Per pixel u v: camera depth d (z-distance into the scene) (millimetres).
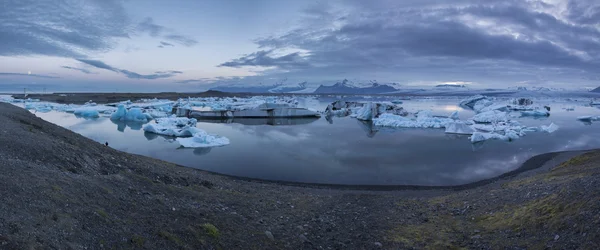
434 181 19688
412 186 18141
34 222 5617
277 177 20547
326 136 40219
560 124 55156
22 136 11367
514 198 11445
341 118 66438
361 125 53250
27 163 8719
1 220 5266
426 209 12617
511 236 8711
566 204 8820
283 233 9500
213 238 7785
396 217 11562
